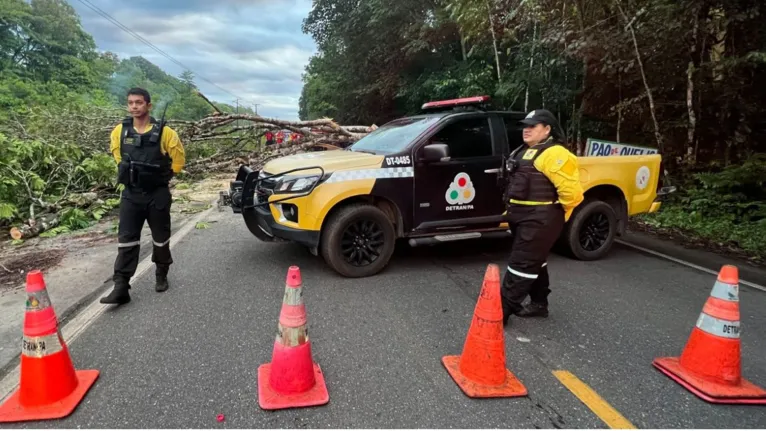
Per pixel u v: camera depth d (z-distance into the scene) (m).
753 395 2.74
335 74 23.16
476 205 5.10
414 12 16.78
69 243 5.99
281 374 2.65
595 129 10.23
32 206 6.89
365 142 5.73
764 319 4.02
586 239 5.57
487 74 12.53
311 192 4.43
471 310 3.99
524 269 3.51
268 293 4.28
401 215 4.81
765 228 6.59
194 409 2.56
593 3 8.57
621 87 9.45
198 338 3.39
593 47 8.14
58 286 4.42
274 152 12.15
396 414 2.55
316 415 2.53
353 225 4.66
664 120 9.33
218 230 6.77
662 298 4.39
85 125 10.62
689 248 6.36
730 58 7.44
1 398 2.70
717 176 7.72
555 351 3.31
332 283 4.59
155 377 2.87
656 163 5.90
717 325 2.85
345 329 3.59
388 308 4.00
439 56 16.92
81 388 2.70
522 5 9.44
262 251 5.66
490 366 2.78
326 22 21.89
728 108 8.25
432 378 2.92
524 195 3.42
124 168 3.81
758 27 7.48
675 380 2.93
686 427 2.50
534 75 10.15
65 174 8.08
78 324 3.60
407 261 5.38
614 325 3.77
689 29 7.70
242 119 11.78
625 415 2.59
